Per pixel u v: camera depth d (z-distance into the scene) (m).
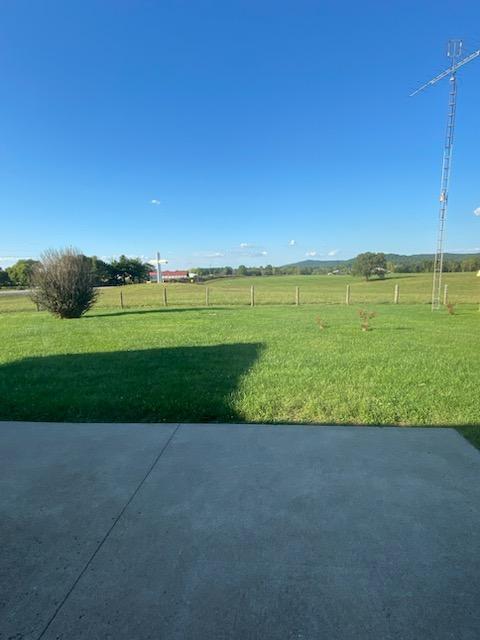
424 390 5.14
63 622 1.75
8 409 4.59
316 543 2.23
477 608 1.80
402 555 2.13
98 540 2.29
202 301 27.33
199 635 1.67
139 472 3.07
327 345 8.52
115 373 6.18
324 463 3.19
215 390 5.16
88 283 16.45
